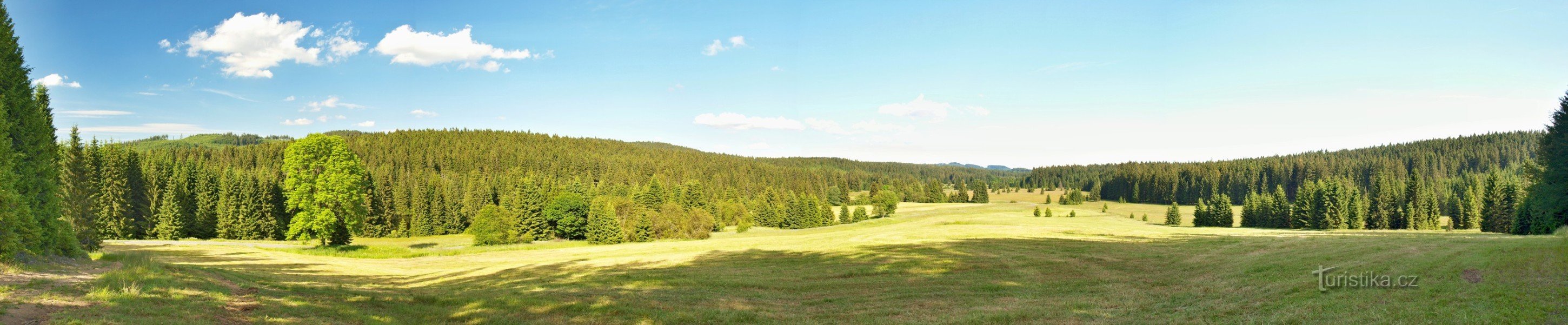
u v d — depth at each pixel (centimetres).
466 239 7662
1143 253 3266
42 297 1177
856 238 4544
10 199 1658
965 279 2514
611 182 14512
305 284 2117
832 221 11106
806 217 10406
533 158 16238
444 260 4103
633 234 6825
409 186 10294
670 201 10600
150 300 1295
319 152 4362
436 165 14738
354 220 4500
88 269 1688
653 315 1720
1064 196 18000
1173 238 4144
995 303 1936
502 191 10894
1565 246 1761
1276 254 2753
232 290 1617
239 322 1271
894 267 2881
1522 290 1456
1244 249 3130
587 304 1850
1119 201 18388
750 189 16112
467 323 1582
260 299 1545
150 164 7619
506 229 6431
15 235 1606
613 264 3353
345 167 4406
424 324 1561
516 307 1795
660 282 2498
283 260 3528
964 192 19625
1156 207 16400
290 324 1317
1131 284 2270
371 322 1479
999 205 16462
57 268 1620
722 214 10412
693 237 7281
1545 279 1513
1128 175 18900
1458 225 8462
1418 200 8488
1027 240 4072
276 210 6931
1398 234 3894
